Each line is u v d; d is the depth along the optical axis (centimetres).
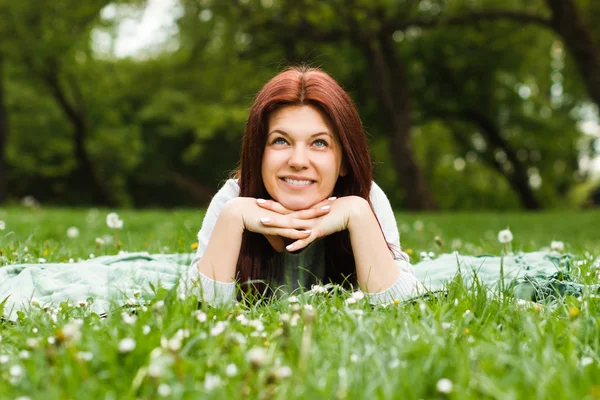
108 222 421
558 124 2598
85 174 3253
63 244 451
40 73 2386
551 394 157
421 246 607
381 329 201
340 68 2148
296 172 273
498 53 2217
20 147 2934
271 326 219
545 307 245
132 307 247
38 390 167
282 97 273
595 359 186
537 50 2277
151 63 2641
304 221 275
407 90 1845
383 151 2891
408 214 1439
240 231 276
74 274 310
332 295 259
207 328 208
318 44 1898
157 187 3884
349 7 1466
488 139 2633
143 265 343
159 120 3538
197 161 3762
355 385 163
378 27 1527
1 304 249
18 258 369
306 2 1463
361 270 276
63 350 180
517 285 284
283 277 304
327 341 195
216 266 273
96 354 178
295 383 162
